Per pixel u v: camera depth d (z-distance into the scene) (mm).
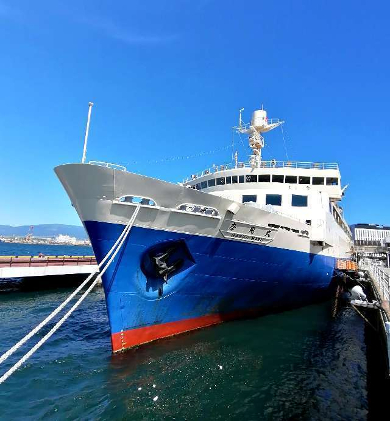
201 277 11570
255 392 8891
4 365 10023
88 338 13016
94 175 8945
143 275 10430
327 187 18625
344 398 8875
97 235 9547
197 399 8305
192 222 10445
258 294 14352
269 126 20594
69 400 7934
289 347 12531
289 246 14070
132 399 8070
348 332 15523
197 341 12086
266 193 17172
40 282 27156
